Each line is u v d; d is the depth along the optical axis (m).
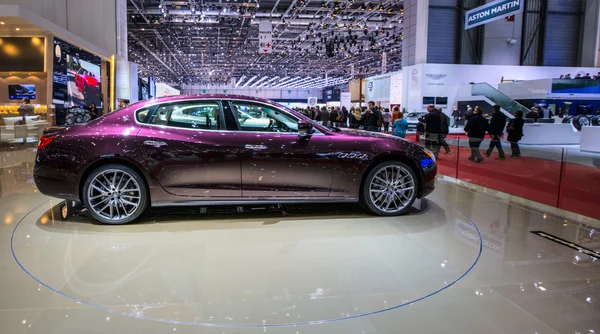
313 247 3.33
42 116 13.24
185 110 3.91
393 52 36.81
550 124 15.85
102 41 20.45
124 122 3.81
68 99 16.03
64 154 3.64
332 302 2.40
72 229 3.69
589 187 5.79
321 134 4.04
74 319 2.16
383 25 27.70
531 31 23.33
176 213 4.28
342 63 44.22
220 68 48.88
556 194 5.65
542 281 2.73
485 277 2.78
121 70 21.41
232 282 2.66
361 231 3.75
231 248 3.28
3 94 15.18
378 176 4.18
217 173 3.81
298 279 2.72
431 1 21.92
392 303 2.40
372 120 12.55
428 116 9.69
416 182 4.23
